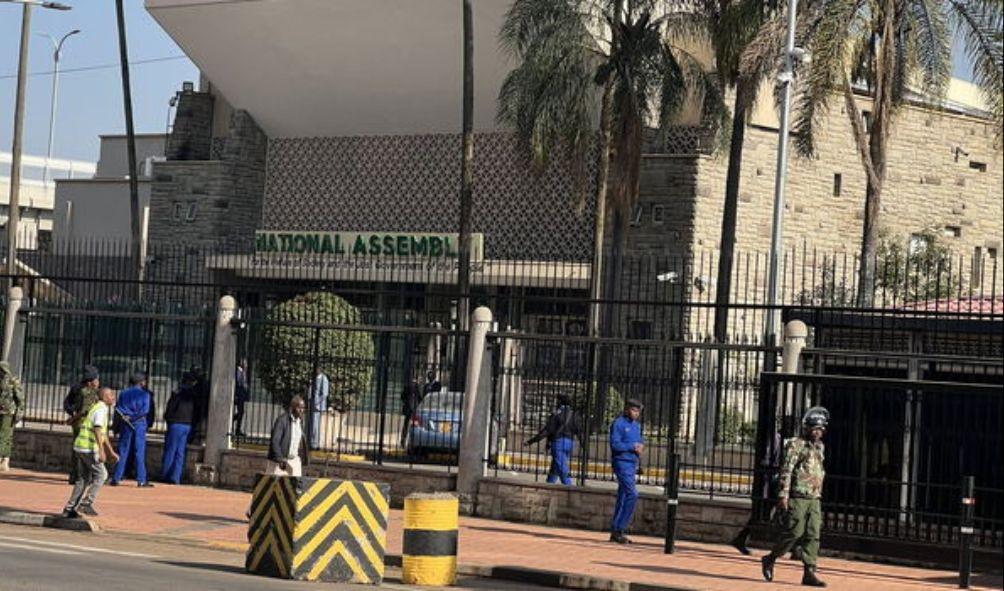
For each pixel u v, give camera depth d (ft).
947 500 67.36
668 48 136.46
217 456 93.20
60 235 204.74
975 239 172.55
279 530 57.88
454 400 88.53
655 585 59.47
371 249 168.96
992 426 66.59
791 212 159.53
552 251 167.02
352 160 186.50
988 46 102.06
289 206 191.01
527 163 139.23
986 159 173.27
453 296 81.20
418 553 58.80
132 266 164.14
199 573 57.00
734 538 74.79
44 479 94.07
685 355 88.12
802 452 61.21
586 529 79.71
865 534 68.90
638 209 156.04
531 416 85.46
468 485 83.66
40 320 102.12
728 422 86.84
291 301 98.99
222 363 93.81
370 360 89.56
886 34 105.60
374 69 175.83
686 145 157.28
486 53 165.99
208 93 201.16
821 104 103.96
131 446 91.97
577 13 136.26
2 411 96.27
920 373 79.15
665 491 78.38
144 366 97.66
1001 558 65.21
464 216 136.98
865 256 107.34
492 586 60.44
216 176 192.03
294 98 185.37
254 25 179.22
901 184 168.04
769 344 78.18
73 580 50.31
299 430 73.15
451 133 178.50
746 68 108.68
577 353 82.99
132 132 170.19
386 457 92.89
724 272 128.16
